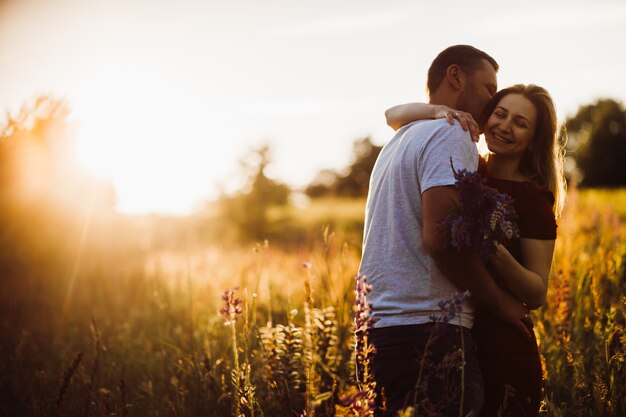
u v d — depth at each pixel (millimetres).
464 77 2857
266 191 23094
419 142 2580
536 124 2906
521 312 2719
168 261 8000
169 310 5797
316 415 3045
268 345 3289
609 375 3305
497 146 2906
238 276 5859
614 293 4461
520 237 2746
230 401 3432
